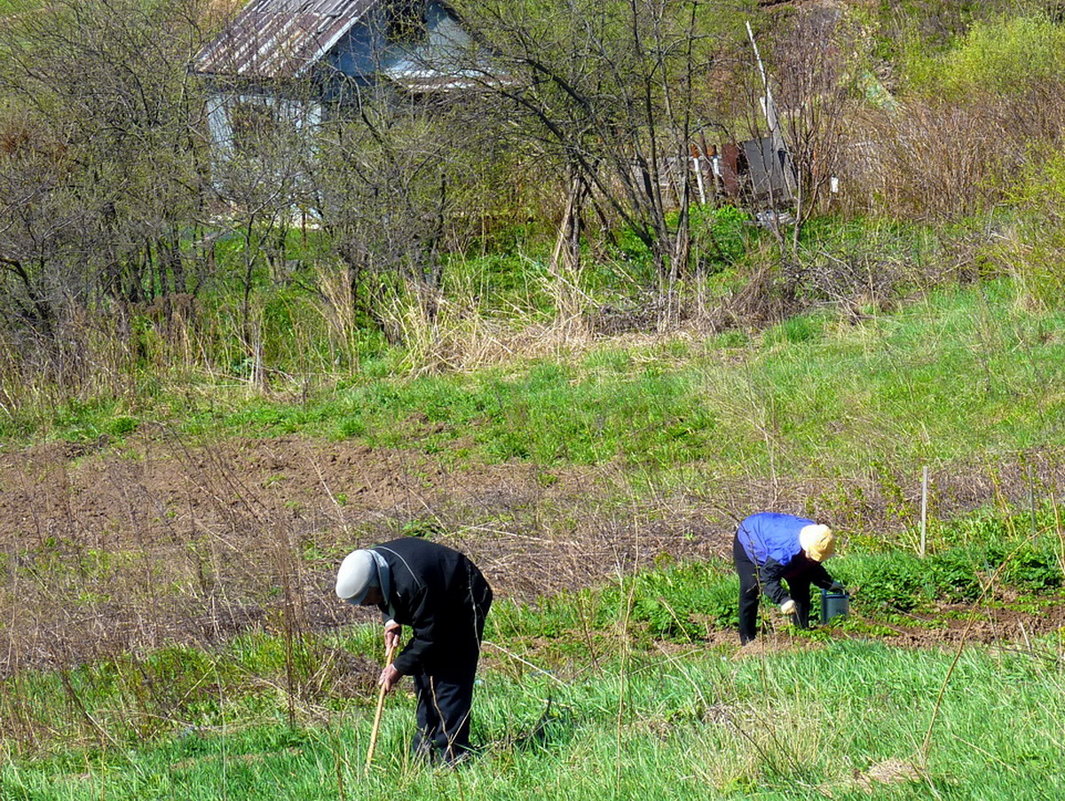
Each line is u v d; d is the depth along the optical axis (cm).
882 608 3294
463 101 7250
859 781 2016
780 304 6681
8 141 7712
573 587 3700
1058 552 3350
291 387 6469
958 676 2555
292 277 7312
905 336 6019
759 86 8975
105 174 7356
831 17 11038
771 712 2295
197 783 2372
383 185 7019
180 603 3484
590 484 4831
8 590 3619
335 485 5078
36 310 6725
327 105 7694
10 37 8000
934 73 10606
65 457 5634
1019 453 4266
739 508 4266
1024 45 9762
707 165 9250
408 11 8450
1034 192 6406
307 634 3125
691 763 2161
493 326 6812
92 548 4262
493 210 8319
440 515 4500
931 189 7919
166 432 5759
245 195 7031
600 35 7194
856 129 8775
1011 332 5697
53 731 2822
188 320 6825
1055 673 2500
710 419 5328
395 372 6575
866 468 4481
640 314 6825
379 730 2564
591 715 2580
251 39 7919
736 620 3331
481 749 2392
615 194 8231
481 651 3219
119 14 7900
